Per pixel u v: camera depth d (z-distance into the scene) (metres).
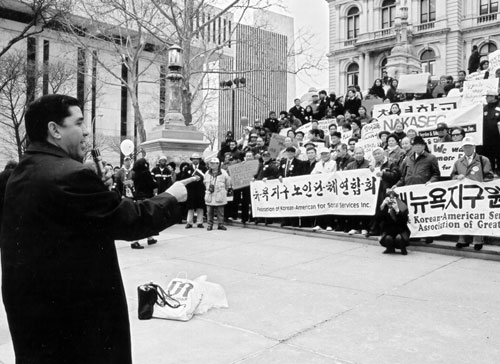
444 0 41.56
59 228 1.79
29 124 1.96
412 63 33.97
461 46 41.59
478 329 4.17
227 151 14.99
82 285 1.80
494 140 10.09
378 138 11.48
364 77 45.88
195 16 22.66
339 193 9.59
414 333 4.10
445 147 9.71
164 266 6.96
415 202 8.17
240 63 28.05
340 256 7.63
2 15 39.44
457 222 7.77
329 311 4.74
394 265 6.90
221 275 6.38
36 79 30.41
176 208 1.99
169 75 15.27
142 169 8.85
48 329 1.78
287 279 6.11
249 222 11.69
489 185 7.52
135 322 4.47
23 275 1.78
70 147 1.99
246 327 4.31
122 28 30.00
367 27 45.97
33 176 1.83
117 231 1.83
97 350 1.83
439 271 6.47
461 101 11.98
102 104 45.31
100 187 1.85
